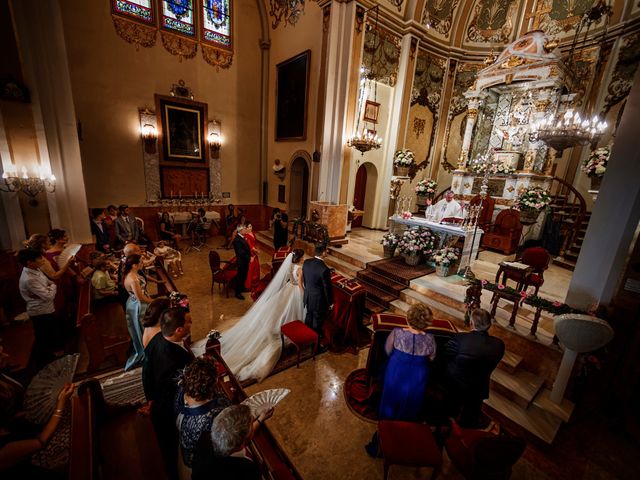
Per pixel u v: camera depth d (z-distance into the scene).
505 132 9.55
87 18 7.61
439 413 3.33
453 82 10.49
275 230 8.62
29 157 5.48
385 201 10.14
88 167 8.20
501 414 3.42
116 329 4.25
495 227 8.41
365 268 6.78
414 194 10.90
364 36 7.88
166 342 2.17
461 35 10.05
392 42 8.80
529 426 3.26
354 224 10.81
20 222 5.51
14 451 1.58
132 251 3.92
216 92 9.91
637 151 3.38
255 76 10.55
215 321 5.13
